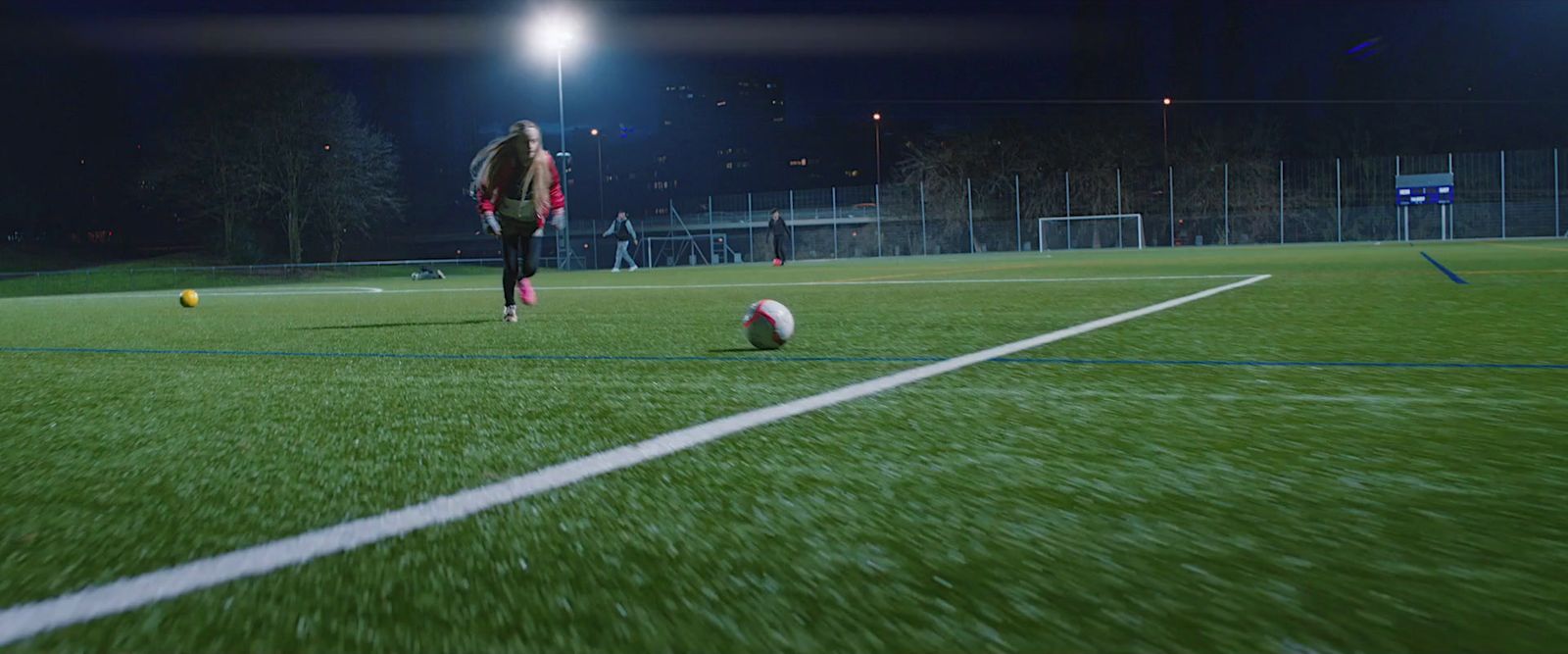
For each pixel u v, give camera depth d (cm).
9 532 155
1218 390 281
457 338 527
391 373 368
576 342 483
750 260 4784
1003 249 4897
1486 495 159
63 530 156
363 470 196
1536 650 99
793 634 107
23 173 5394
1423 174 4153
